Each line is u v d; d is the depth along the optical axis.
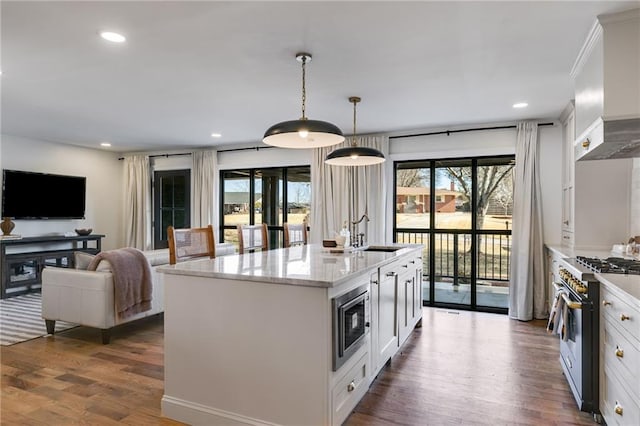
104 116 4.57
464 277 5.16
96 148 6.83
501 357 3.28
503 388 2.70
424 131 5.14
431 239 5.30
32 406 2.44
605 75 2.24
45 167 6.14
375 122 4.80
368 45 2.62
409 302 3.61
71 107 4.18
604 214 3.69
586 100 2.64
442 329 4.09
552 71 3.08
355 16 2.24
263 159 6.23
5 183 5.56
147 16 2.24
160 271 2.32
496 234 5.00
